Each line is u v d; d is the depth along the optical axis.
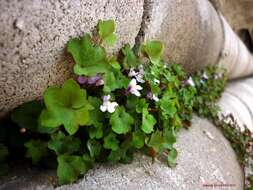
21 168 0.17
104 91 0.17
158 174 0.18
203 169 0.21
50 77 0.16
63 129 0.17
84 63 0.16
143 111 0.18
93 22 0.16
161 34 0.22
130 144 0.18
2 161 0.16
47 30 0.14
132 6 0.18
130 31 0.19
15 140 0.17
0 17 0.12
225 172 0.23
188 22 0.25
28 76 0.14
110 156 0.17
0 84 0.14
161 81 0.21
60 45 0.15
